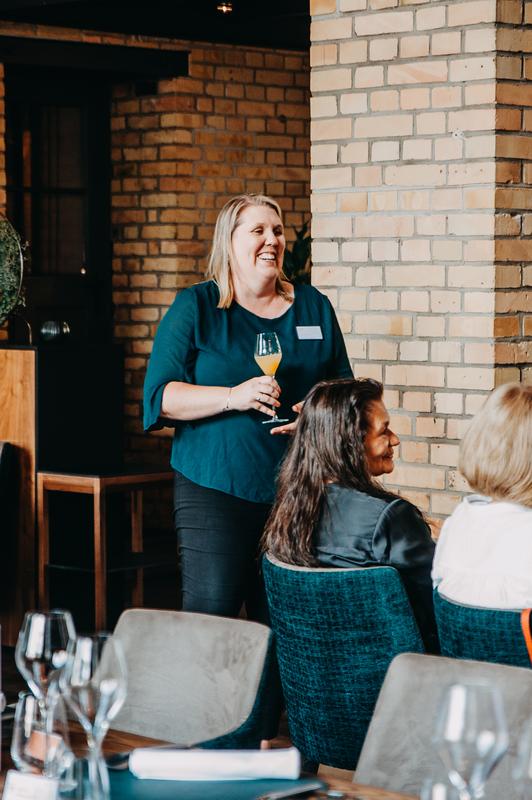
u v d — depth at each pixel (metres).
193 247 8.98
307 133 9.41
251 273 4.38
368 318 5.28
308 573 3.22
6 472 6.20
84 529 6.40
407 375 5.16
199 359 4.40
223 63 9.02
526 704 2.40
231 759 2.24
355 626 3.21
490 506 3.00
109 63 8.54
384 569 3.18
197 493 4.34
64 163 8.95
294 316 4.50
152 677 2.96
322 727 3.31
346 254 5.33
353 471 3.42
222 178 9.08
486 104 4.89
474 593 2.97
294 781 2.23
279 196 9.34
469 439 3.04
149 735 2.94
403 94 5.12
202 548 4.32
